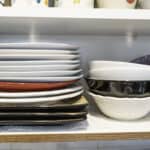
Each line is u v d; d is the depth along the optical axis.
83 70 0.81
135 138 0.51
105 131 0.51
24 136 0.48
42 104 0.50
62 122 0.50
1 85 0.50
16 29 0.70
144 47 0.83
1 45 0.51
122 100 0.55
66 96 0.53
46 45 0.53
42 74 0.52
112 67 0.56
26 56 0.51
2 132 0.49
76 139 0.50
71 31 0.74
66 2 0.56
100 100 0.59
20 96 0.49
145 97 0.55
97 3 0.60
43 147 0.80
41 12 0.51
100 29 0.70
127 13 0.53
